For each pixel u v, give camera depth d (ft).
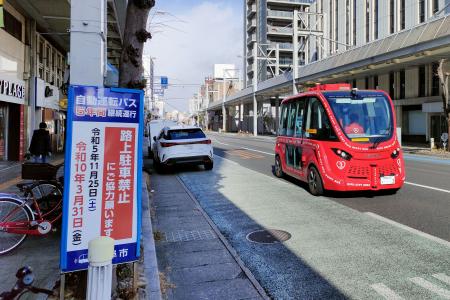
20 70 52.29
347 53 111.86
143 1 13.64
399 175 28.37
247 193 32.35
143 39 13.91
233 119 351.87
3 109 50.72
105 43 19.33
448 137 78.13
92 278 8.83
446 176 40.86
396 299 12.67
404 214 23.66
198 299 13.11
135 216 11.77
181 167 52.95
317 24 195.72
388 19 139.03
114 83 32.30
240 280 14.67
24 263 15.21
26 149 54.19
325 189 29.07
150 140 73.31
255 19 321.73
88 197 11.18
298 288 13.80
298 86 152.15
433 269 15.02
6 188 29.68
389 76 129.08
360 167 27.61
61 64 77.71
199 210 26.43
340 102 29.25
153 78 175.73
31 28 54.54
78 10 17.30
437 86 108.47
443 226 20.86
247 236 20.21
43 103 59.93
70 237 10.98
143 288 12.71
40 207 18.13
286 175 41.29
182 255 17.52
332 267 15.56
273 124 252.21
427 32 80.07
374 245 18.02
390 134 28.53
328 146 28.55
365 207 25.86
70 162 10.98
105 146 11.34
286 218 23.61
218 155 72.43
